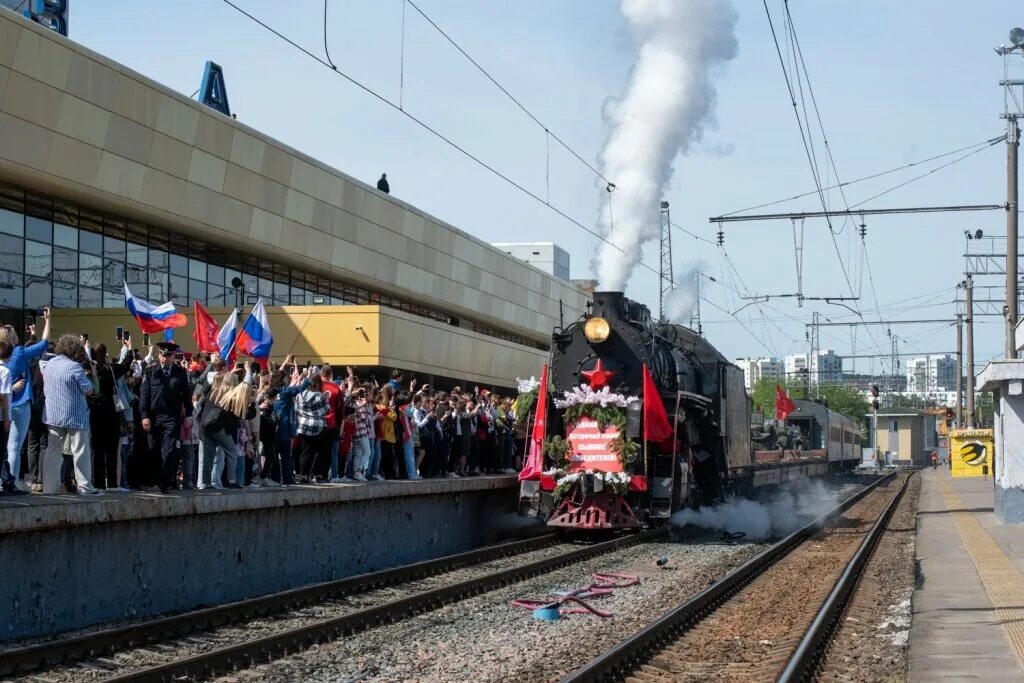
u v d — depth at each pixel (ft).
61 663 30.78
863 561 59.72
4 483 38.19
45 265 90.99
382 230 125.90
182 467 47.06
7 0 93.76
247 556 45.88
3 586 33.60
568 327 69.97
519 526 78.79
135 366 48.26
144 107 90.07
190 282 107.04
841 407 320.09
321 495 50.11
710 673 31.83
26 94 79.25
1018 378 73.87
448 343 126.52
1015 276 98.99
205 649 33.68
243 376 50.24
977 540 66.13
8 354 38.58
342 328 107.55
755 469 94.84
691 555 61.67
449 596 43.91
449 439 69.92
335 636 35.83
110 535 38.14
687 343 80.02
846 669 32.58
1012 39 97.50
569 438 65.82
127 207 91.86
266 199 106.42
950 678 28.96
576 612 41.93
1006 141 99.14
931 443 342.23
